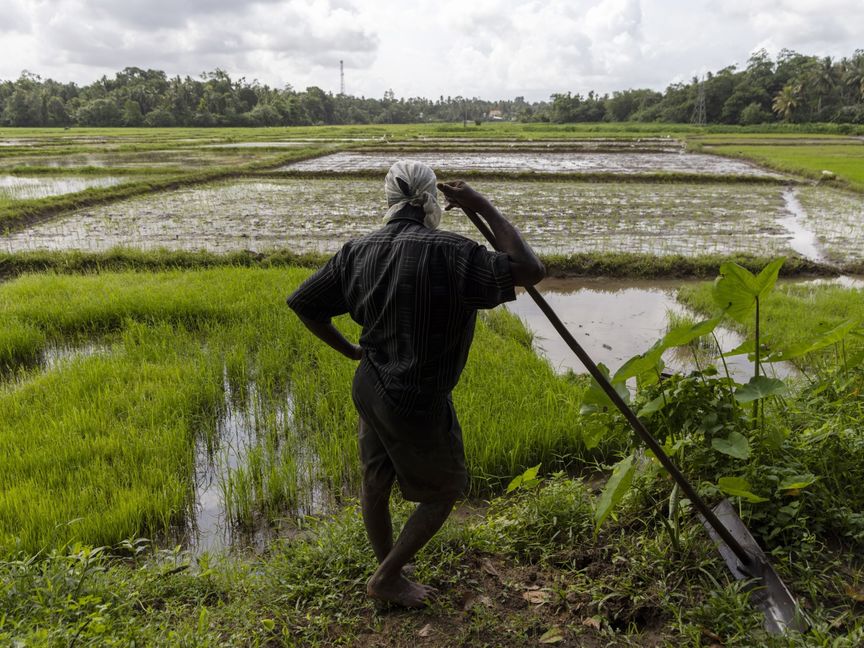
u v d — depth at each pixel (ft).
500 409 14.96
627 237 40.22
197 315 23.50
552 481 11.24
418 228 6.82
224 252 35.81
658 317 26.58
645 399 9.57
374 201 53.78
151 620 7.95
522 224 44.01
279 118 329.52
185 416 15.48
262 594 8.61
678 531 8.63
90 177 67.05
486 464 12.94
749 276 8.59
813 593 7.64
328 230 42.22
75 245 37.78
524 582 8.72
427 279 6.51
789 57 277.44
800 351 9.29
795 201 55.57
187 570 9.61
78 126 312.91
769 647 6.86
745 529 8.29
